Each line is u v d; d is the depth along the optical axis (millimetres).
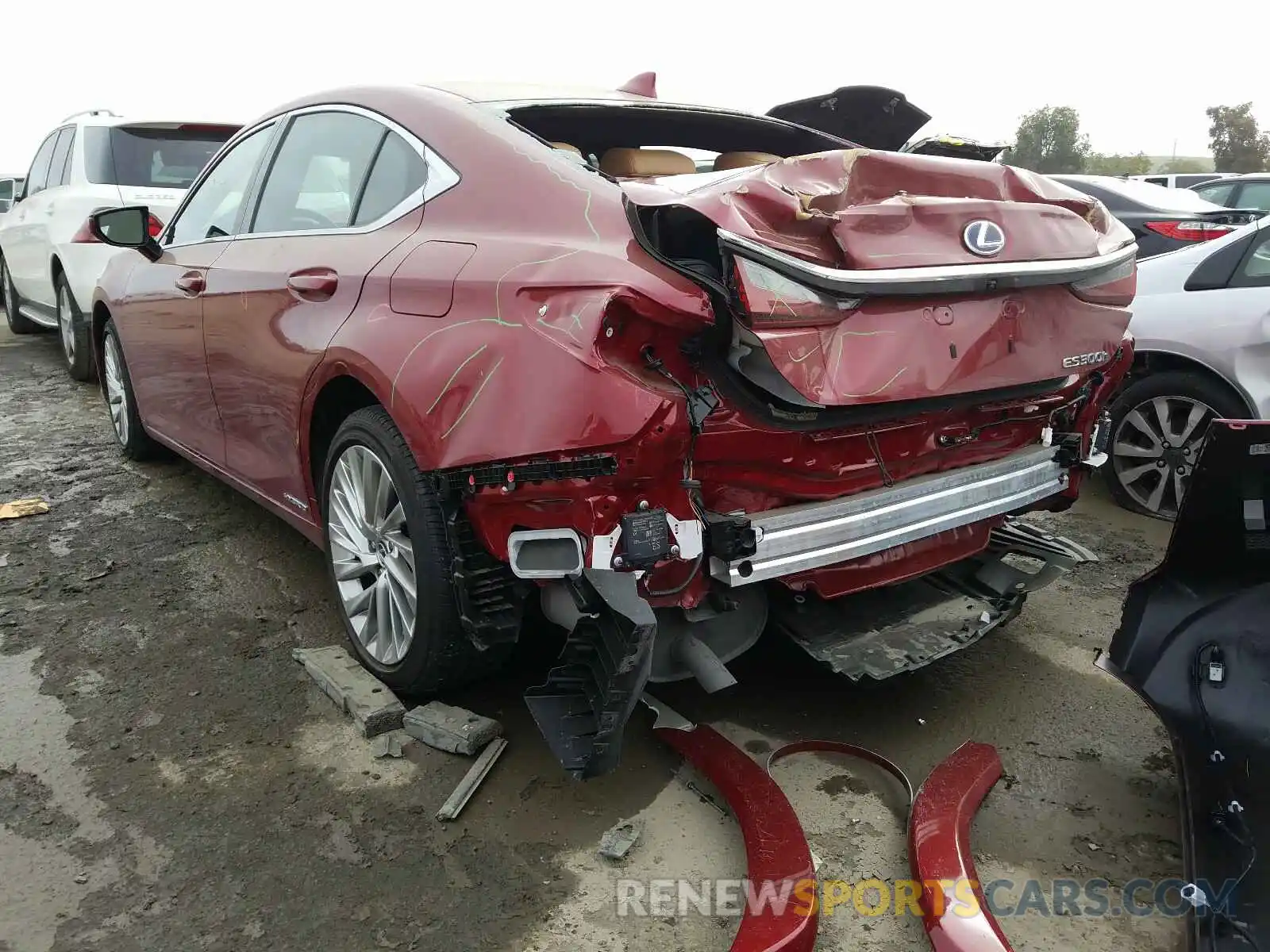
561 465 2012
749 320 1969
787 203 2059
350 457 2797
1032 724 2820
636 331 1995
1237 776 2123
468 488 2191
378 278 2568
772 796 2281
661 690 2955
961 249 2262
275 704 2805
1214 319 4387
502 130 2574
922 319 2215
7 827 2248
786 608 2654
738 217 2010
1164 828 2357
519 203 2361
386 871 2135
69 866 2127
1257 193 11961
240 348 3307
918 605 2828
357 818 2311
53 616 3340
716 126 3367
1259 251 4359
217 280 3488
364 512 2771
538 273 2115
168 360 4043
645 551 2018
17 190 10016
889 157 2354
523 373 2066
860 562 2475
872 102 3721
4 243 8906
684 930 1988
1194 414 4527
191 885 2078
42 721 2693
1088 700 2961
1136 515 4777
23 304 8898
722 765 2408
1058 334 2518
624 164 2963
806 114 3820
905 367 2168
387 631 2785
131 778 2441
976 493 2605
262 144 3637
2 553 3896
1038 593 3809
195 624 3299
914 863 2104
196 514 4379
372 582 2914
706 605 2314
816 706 2889
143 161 6719
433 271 2391
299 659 3012
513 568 2152
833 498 2359
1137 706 2928
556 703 2152
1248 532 2273
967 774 2410
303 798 2379
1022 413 2828
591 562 2016
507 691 2885
